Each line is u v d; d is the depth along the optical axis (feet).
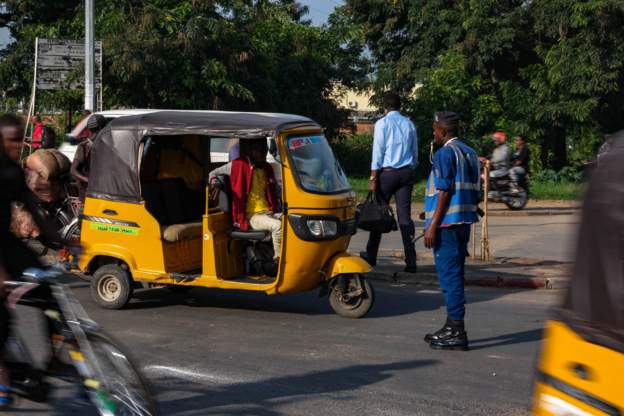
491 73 107.76
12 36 106.01
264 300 30.37
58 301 15.39
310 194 26.73
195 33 87.30
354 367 21.49
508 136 100.58
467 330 25.90
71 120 99.40
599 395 9.50
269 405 18.34
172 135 28.17
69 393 18.35
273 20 111.65
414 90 111.34
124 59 84.33
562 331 10.13
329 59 114.62
